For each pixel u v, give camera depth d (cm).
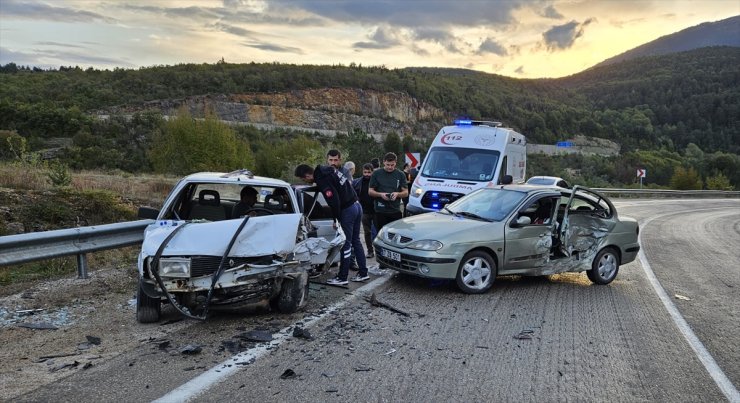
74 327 515
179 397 366
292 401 369
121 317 550
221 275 511
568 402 394
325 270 684
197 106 12912
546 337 546
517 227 746
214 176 664
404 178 916
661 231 1716
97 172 2566
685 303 739
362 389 396
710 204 3422
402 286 740
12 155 2242
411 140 8056
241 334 505
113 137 6206
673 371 470
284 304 568
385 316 591
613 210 854
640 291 801
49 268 747
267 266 531
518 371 449
